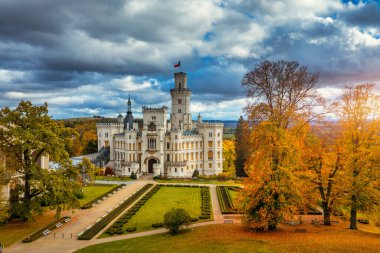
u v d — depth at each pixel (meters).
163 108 156.62
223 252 43.03
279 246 44.03
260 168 51.50
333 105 55.69
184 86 170.38
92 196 95.69
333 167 55.53
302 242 45.56
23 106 65.88
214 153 155.75
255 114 63.53
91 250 51.03
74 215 75.62
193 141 153.38
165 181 127.12
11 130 62.25
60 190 64.94
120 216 74.44
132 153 147.00
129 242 54.25
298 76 60.47
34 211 64.19
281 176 50.28
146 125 146.25
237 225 61.69
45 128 65.19
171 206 83.94
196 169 150.62
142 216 74.12
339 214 66.12
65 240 58.28
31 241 57.22
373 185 52.84
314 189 56.59
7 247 54.25
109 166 155.12
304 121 55.91
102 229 64.81
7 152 64.56
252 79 64.19
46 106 68.19
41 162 84.81
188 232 58.22
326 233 51.72
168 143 147.00
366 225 64.38
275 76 61.94
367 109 52.75
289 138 50.34
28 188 65.94
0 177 58.19
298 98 59.50
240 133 136.38
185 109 168.88
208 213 75.44
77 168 70.06
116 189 107.25
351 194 52.72
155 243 51.53
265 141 51.94
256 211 52.34
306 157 55.38
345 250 41.41
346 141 53.88
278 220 51.69
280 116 56.31
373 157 51.06
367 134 52.84
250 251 42.72
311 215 73.50
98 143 166.50
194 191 105.19
